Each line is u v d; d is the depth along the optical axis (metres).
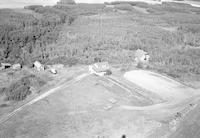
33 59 63.75
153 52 73.94
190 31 104.88
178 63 65.19
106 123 36.84
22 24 91.69
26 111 40.06
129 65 62.91
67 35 88.00
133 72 57.94
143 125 36.31
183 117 38.62
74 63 63.12
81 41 81.69
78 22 110.75
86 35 88.06
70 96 45.31
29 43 75.25
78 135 33.94
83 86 49.47
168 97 46.00
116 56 68.81
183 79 55.28
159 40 87.31
